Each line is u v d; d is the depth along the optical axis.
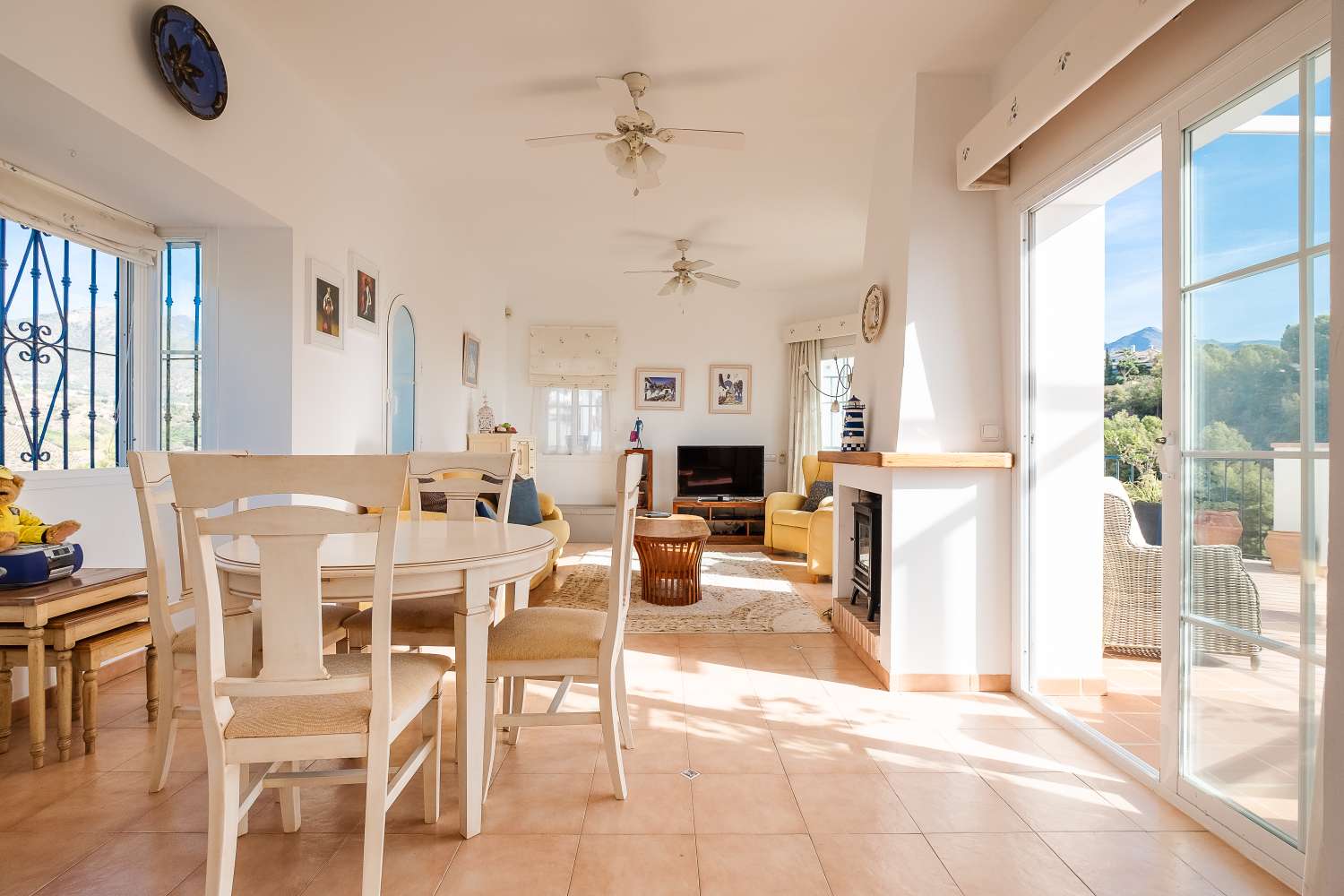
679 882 1.65
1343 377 1.29
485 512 4.70
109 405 3.11
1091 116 2.40
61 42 1.99
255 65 2.91
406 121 3.67
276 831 1.86
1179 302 1.98
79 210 2.77
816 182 4.49
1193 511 1.96
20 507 2.58
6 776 2.12
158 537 2.00
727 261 6.55
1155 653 3.37
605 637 2.02
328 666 1.73
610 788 2.10
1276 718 1.68
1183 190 1.97
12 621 2.13
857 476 3.60
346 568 1.61
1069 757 2.34
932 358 3.04
